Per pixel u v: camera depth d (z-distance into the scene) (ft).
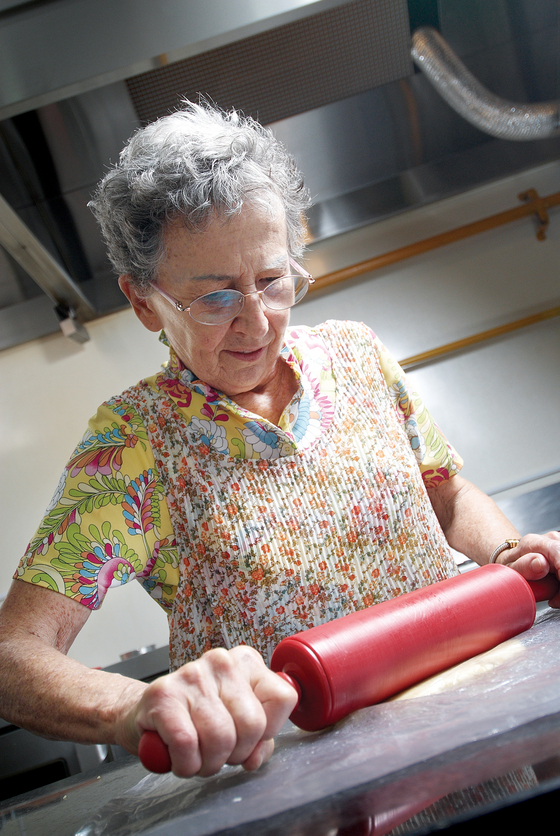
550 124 5.26
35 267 5.30
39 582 2.32
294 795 1.23
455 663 1.90
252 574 2.43
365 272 6.22
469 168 6.12
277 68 4.89
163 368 2.66
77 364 6.16
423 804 1.14
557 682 1.38
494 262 6.38
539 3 4.97
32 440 6.08
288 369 2.74
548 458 6.09
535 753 1.17
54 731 1.89
